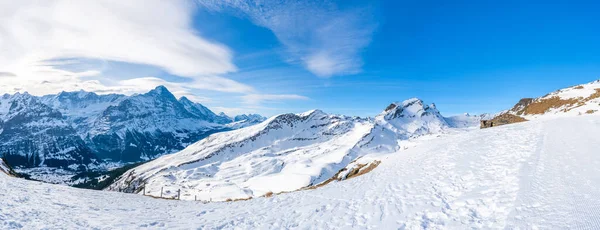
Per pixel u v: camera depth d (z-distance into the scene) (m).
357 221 14.62
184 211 22.47
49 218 16.86
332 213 16.81
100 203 24.72
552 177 15.23
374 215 15.13
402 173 25.77
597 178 13.81
